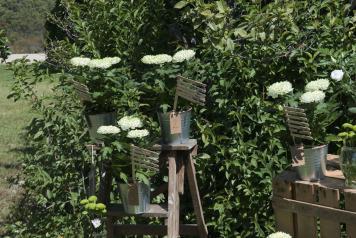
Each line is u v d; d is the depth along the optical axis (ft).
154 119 17.20
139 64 18.67
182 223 17.28
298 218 12.37
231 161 16.14
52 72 19.36
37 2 90.07
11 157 31.37
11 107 49.29
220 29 16.52
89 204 14.61
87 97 15.12
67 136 17.72
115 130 14.34
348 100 14.96
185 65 15.28
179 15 18.57
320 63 15.99
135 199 14.69
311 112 12.65
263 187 16.07
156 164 14.16
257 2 17.15
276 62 16.49
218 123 16.44
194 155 15.48
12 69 18.53
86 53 19.81
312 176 12.26
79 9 20.34
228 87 16.21
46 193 17.75
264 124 16.06
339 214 11.63
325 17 17.21
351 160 11.60
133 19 18.93
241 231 16.66
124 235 16.40
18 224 18.38
